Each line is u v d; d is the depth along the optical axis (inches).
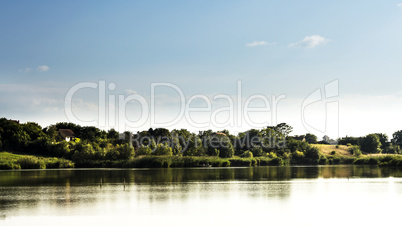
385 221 1872.5
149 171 4945.9
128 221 1876.2
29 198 2534.5
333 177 4037.9
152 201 2413.9
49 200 2450.8
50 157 6028.5
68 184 3336.6
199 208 2182.6
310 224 1817.2
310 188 3026.6
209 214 2026.3
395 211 2091.5
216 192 2802.7
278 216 1978.3
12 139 6289.4
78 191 2871.6
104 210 2129.7
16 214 2031.3
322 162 7244.1
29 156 5797.2
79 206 2246.6
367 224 1815.9
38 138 6471.5
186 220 1894.7
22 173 4522.6
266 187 3102.9
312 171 4995.1
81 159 5703.7
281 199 2479.1
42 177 3991.1
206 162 6063.0
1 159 5408.5
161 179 3804.1
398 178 3870.6
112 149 5915.4
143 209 2156.7
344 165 6737.2
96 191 2871.6
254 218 1934.1
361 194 2682.1
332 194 2689.5
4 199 2492.6
